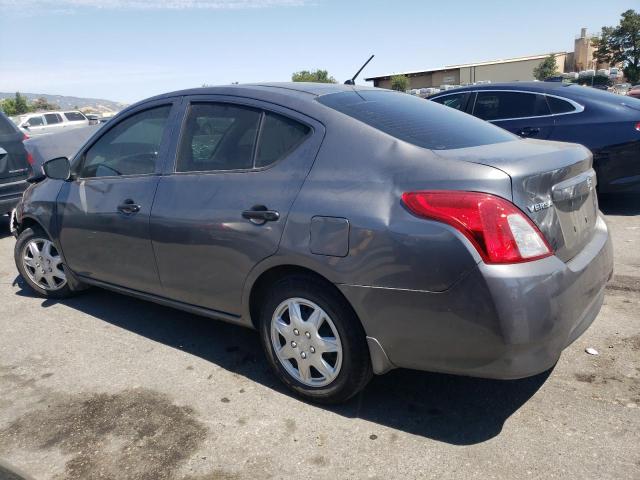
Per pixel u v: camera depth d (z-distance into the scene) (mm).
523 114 7414
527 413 2959
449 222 2482
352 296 2756
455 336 2525
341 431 2902
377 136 2883
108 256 4074
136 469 2693
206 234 3312
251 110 3363
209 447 2826
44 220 4551
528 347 2445
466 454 2672
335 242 2764
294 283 3006
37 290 4969
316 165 2971
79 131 9664
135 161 3918
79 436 2973
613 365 3367
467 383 3307
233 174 3303
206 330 4211
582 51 108625
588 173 3084
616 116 6789
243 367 3619
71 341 4121
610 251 3146
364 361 2889
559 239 2660
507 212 2438
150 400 3275
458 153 2734
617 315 4047
